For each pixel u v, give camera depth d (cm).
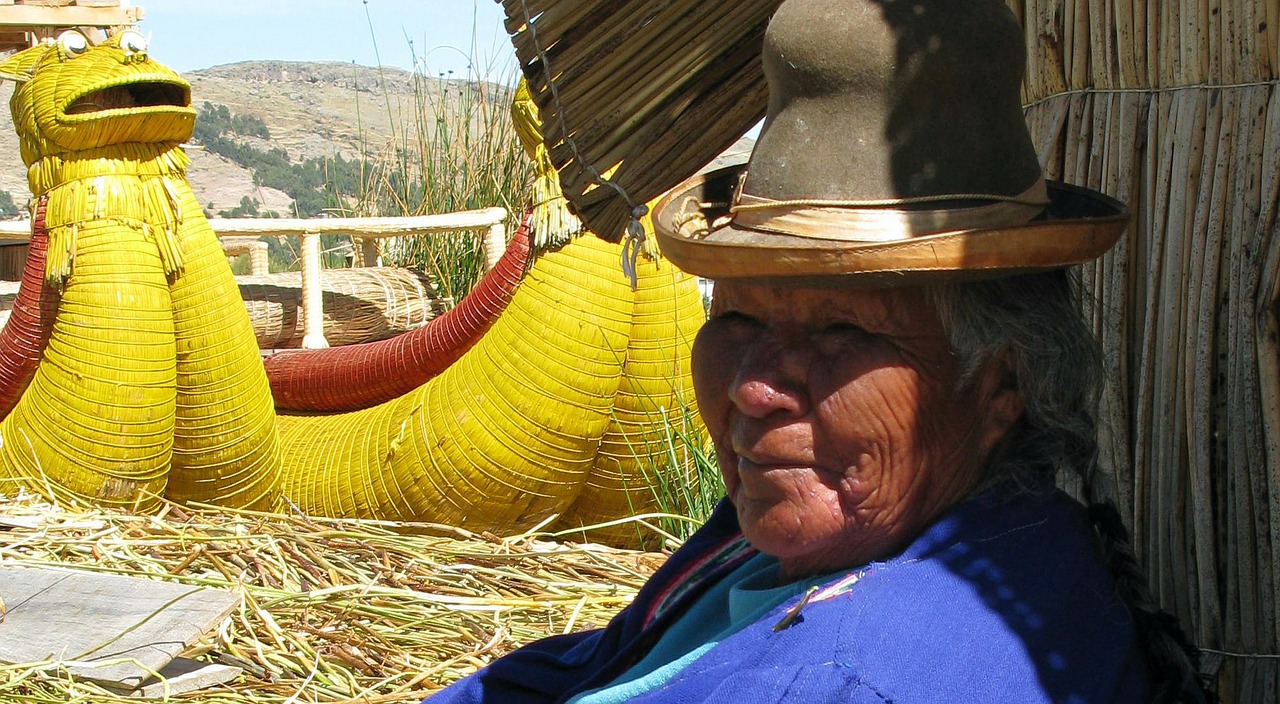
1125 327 173
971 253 120
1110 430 175
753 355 135
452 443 402
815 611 128
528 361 397
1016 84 130
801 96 129
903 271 121
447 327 423
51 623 273
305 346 504
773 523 135
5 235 504
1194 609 166
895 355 131
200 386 400
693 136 167
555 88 164
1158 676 133
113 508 393
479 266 664
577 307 397
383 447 412
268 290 516
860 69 125
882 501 134
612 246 400
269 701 253
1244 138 155
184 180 408
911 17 125
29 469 390
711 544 171
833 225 126
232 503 414
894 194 125
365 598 306
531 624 301
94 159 391
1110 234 126
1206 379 160
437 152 714
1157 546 169
